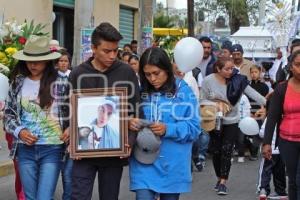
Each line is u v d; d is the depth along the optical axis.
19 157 5.51
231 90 8.47
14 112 5.50
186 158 5.10
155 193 5.07
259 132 8.00
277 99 6.39
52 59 5.38
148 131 4.93
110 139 4.99
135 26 21.69
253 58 18.25
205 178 9.91
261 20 32.66
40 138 5.42
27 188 5.51
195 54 5.87
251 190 9.07
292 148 6.31
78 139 5.00
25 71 5.52
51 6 15.78
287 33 12.98
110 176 5.10
